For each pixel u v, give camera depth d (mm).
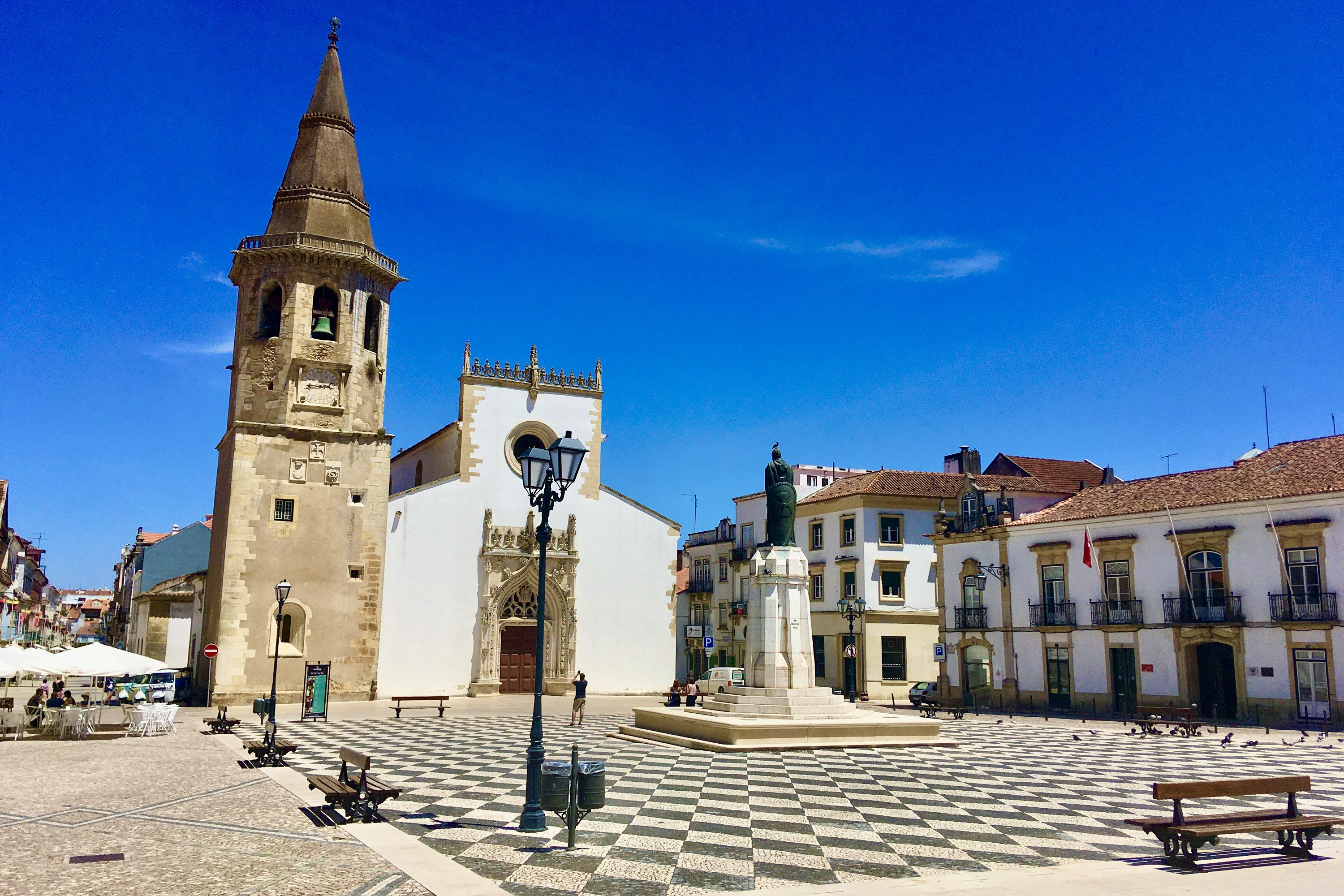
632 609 46406
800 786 16703
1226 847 11930
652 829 12703
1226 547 34656
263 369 39375
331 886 9469
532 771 12695
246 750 21125
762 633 25391
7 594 82625
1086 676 39000
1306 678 31844
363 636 39375
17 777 17438
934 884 9781
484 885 9508
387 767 19047
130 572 82688
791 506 26594
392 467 60719
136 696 32219
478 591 43531
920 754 22109
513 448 45875
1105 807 14695
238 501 37906
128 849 11242
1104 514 38844
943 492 54281
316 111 42781
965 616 44969
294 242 39719
